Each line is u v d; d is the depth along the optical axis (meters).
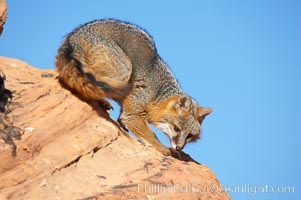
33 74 21.39
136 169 18.66
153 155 20.38
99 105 22.14
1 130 16.09
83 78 20.34
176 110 24.86
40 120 17.73
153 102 24.80
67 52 21.28
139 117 24.33
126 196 16.45
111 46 23.25
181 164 20.47
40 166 16.05
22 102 18.17
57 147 17.22
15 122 16.98
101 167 17.94
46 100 18.81
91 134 18.86
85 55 22.48
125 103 24.05
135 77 24.34
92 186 16.62
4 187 14.91
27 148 15.97
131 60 24.22
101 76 22.69
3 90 17.98
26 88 19.30
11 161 15.44
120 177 17.75
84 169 17.38
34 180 15.61
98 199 15.69
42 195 15.30
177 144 24.47
